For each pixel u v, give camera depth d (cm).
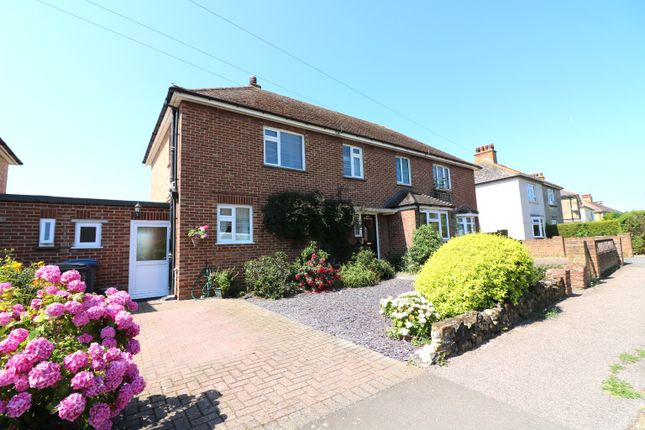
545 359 389
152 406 295
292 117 1103
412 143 1781
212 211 917
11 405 188
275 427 258
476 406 284
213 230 912
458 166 1880
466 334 430
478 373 354
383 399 299
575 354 403
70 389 215
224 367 387
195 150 909
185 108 907
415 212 1299
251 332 533
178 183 900
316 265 930
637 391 302
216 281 859
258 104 1115
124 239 852
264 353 432
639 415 263
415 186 1586
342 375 355
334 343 465
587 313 594
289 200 1011
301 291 895
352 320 582
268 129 1089
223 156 961
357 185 1323
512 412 273
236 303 775
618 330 493
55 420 234
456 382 332
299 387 329
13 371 195
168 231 924
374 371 364
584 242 902
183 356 427
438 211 1405
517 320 552
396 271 1235
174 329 558
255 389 326
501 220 2603
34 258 737
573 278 854
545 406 281
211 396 313
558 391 309
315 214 1041
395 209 1356
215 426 261
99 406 219
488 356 404
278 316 637
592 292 790
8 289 293
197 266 872
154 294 883
